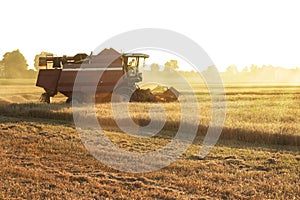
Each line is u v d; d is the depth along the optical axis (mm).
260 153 13984
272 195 9000
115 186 9656
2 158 12328
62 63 31594
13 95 47438
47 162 11953
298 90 59750
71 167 11445
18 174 10359
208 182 10031
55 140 15406
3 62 119625
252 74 143500
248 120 20188
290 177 10617
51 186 9492
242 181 10180
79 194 8898
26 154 12945
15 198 8469
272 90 59750
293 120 20906
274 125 17750
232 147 15180
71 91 30938
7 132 17078
